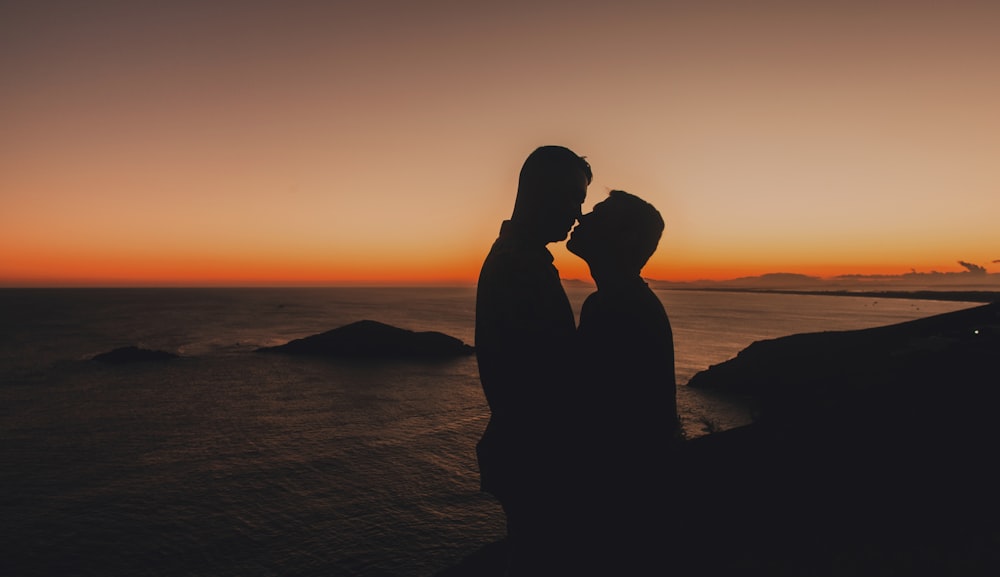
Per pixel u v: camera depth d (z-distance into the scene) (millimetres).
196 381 72250
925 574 3115
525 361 1921
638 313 2041
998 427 5988
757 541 3578
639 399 2020
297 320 180625
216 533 27781
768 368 54812
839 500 4250
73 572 24203
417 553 25531
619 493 2049
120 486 34844
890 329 53938
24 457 40906
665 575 2154
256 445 44031
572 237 2285
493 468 2133
